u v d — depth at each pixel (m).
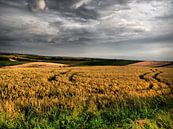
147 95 15.02
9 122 7.14
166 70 61.47
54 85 21.55
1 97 14.45
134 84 23.98
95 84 23.22
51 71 47.72
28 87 19.14
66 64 118.88
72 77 32.69
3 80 24.55
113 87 20.55
